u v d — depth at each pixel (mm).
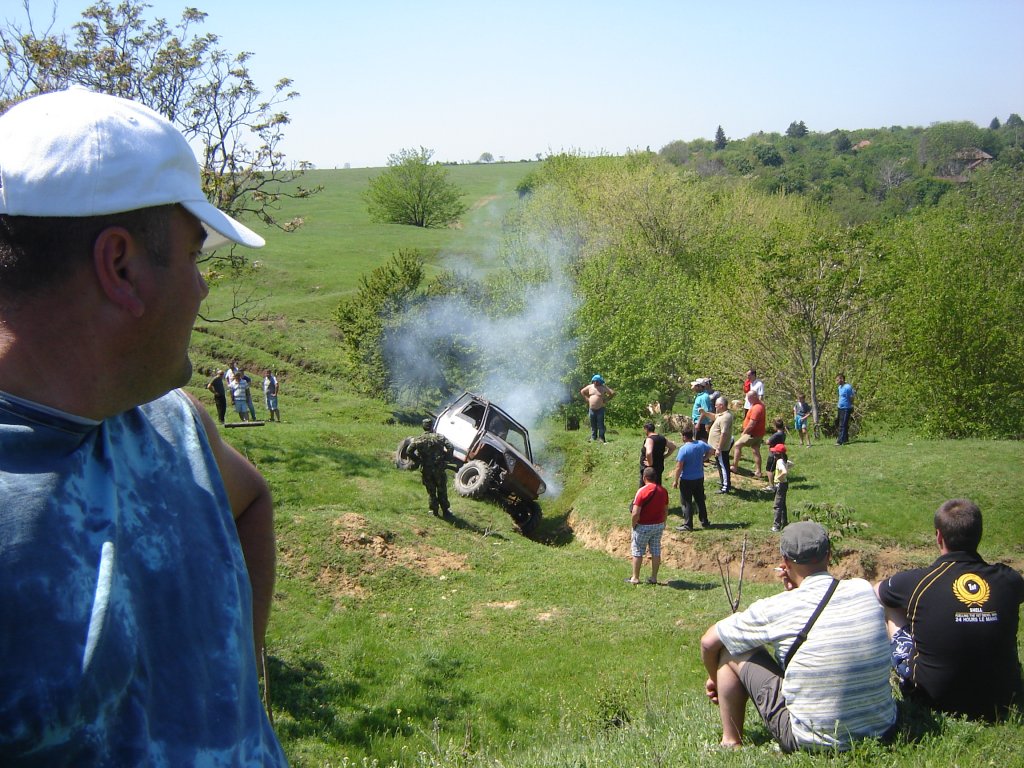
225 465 1342
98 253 1010
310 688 9398
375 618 12000
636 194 44000
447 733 8562
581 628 11820
